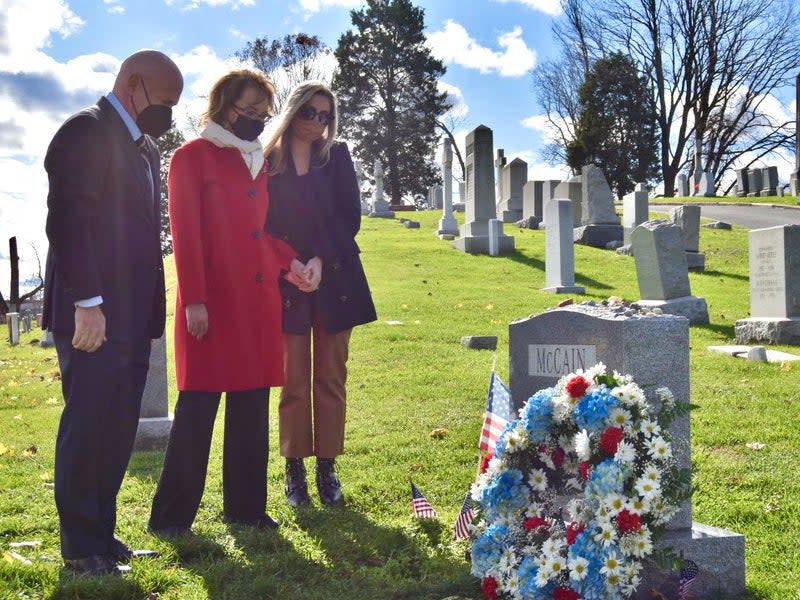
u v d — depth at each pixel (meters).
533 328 4.36
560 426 3.66
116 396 3.89
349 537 4.46
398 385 9.01
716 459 5.98
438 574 3.98
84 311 3.73
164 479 4.49
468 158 24.20
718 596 3.77
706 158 57.75
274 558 4.07
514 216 32.50
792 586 3.82
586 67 58.97
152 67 3.97
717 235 26.77
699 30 53.53
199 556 4.16
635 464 3.47
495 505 3.69
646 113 57.19
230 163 4.54
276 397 9.05
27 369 14.09
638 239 14.82
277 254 5.06
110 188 3.91
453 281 18.59
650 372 3.91
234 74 4.51
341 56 64.69
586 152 57.16
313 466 6.09
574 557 3.35
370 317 5.24
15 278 29.98
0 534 4.61
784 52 52.00
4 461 6.66
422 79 64.62
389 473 5.81
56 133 3.80
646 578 3.68
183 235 4.39
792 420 7.12
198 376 4.41
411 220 32.78
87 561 3.84
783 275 12.62
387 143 64.12
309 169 5.20
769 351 11.63
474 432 6.86
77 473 3.82
